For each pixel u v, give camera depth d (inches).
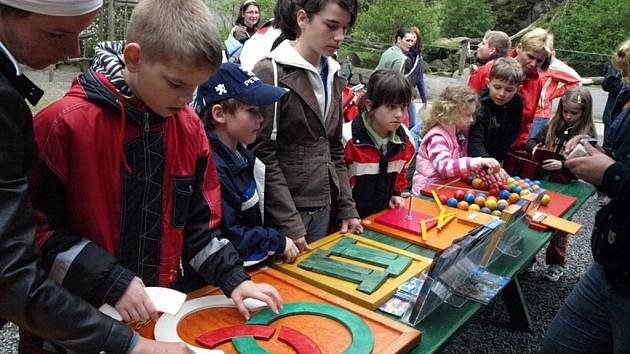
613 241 59.6
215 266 52.5
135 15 42.4
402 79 86.1
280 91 65.7
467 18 644.1
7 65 35.0
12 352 89.1
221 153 66.2
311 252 69.8
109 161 45.7
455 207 93.1
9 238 32.6
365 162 90.0
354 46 467.5
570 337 66.6
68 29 36.4
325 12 73.9
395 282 61.8
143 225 48.8
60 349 44.9
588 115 134.0
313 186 80.3
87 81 45.3
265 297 50.8
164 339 46.4
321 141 81.5
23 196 33.9
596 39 577.3
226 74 65.4
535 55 136.9
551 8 639.8
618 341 60.4
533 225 90.2
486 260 71.2
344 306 54.6
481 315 118.3
